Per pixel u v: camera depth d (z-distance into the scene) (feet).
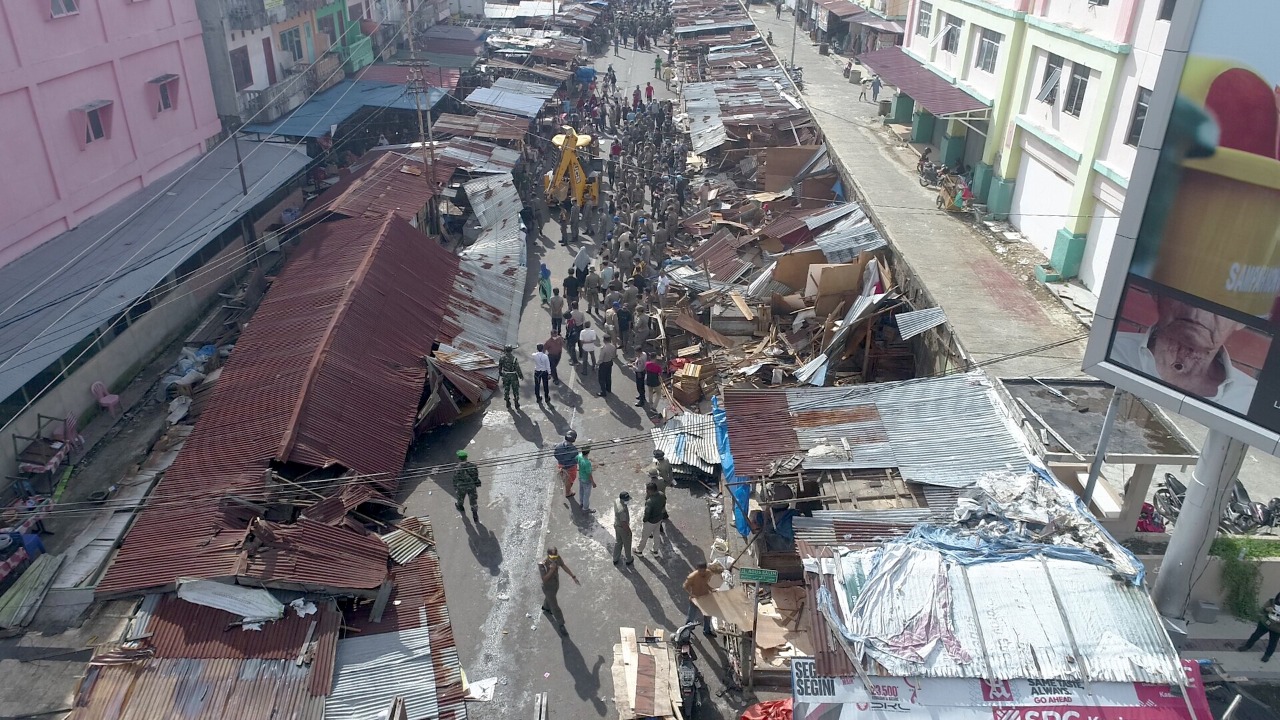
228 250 78.95
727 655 41.70
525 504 53.47
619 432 61.16
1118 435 44.01
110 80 74.90
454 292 71.72
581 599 45.80
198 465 46.37
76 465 54.90
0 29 61.11
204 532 38.91
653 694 38.11
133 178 78.64
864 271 71.10
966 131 94.68
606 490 54.90
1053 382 49.16
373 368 56.65
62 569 45.32
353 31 130.11
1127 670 29.84
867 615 32.04
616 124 138.41
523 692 39.96
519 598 45.83
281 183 85.20
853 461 43.50
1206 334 34.94
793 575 45.60
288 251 85.66
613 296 72.49
